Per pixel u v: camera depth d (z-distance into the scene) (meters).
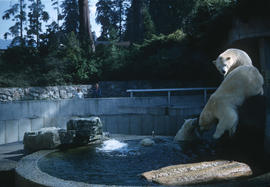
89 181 4.05
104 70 18.70
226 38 15.38
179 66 17.59
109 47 20.66
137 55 19.59
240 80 5.43
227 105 5.41
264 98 5.48
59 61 18.48
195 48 17.62
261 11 12.16
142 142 6.58
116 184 3.88
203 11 17.30
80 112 11.60
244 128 5.37
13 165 5.43
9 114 10.06
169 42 19.53
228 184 3.50
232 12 13.89
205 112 5.89
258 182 3.54
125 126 12.18
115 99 12.12
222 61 6.22
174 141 6.67
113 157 5.51
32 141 6.70
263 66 13.31
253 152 5.11
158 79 17.77
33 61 18.67
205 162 4.57
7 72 16.97
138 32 25.61
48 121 10.97
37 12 36.72
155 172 4.23
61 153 6.12
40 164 5.12
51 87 16.48
